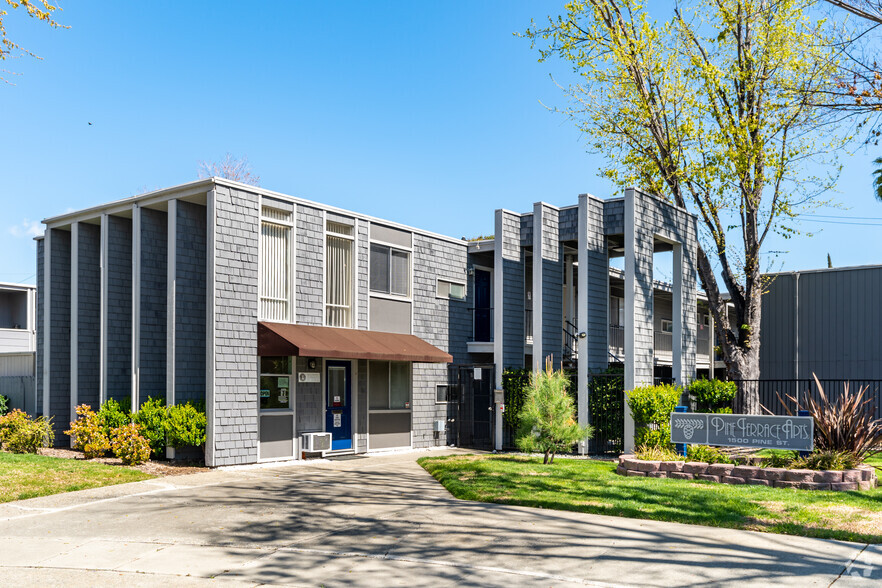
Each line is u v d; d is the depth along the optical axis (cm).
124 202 1611
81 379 1720
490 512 974
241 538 843
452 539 830
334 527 894
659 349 2802
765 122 1989
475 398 2006
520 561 738
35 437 1600
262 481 1246
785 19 1961
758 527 853
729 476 1177
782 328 2445
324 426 1648
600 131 2241
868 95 1079
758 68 2011
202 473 1336
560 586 657
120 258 1684
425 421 1936
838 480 1097
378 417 1792
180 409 1438
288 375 1580
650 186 2217
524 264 1991
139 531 878
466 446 1989
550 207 1883
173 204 1507
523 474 1259
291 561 749
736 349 2111
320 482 1238
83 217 1719
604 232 1866
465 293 2117
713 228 2148
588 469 1341
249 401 1467
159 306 1612
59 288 1820
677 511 935
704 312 3033
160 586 670
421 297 1944
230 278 1438
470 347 2102
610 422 1734
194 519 941
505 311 1908
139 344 1566
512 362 1920
